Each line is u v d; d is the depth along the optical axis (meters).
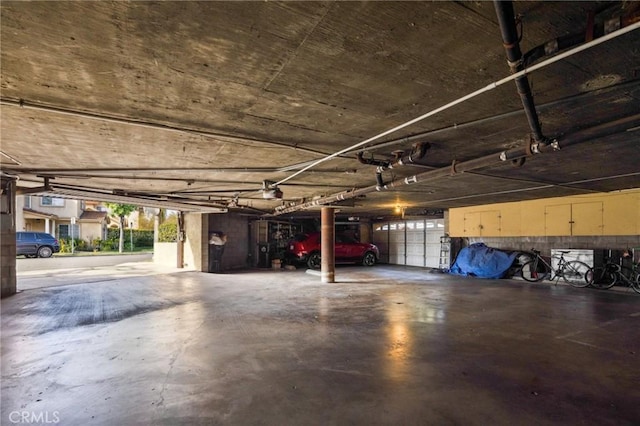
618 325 4.81
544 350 3.78
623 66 2.24
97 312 5.56
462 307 6.00
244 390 2.83
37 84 2.42
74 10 1.62
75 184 7.01
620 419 2.41
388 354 3.65
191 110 2.93
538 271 9.57
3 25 1.73
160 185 7.08
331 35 1.88
